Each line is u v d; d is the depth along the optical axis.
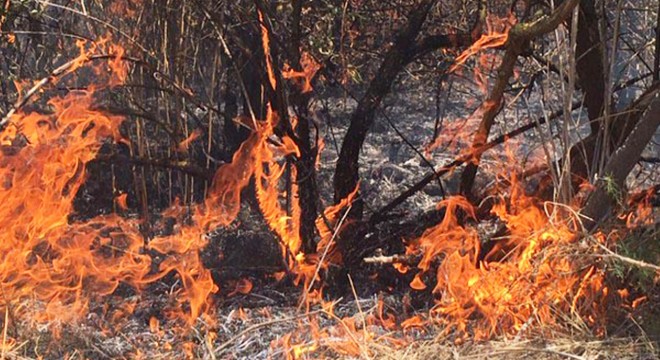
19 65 8.42
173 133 7.85
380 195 10.73
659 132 9.91
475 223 7.72
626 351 5.30
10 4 7.12
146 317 6.66
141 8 8.62
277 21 7.55
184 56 8.46
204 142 10.03
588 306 5.64
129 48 8.65
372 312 6.53
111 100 8.93
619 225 5.77
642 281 5.50
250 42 8.25
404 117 13.97
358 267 7.55
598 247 5.58
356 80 8.62
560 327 5.55
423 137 13.30
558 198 6.09
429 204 10.41
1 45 8.43
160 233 9.09
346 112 12.66
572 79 6.20
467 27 8.95
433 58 8.99
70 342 5.92
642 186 8.14
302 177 7.41
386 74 7.68
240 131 9.98
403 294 7.02
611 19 8.23
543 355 5.30
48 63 8.94
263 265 8.07
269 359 5.51
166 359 5.71
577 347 5.34
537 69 7.77
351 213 7.60
